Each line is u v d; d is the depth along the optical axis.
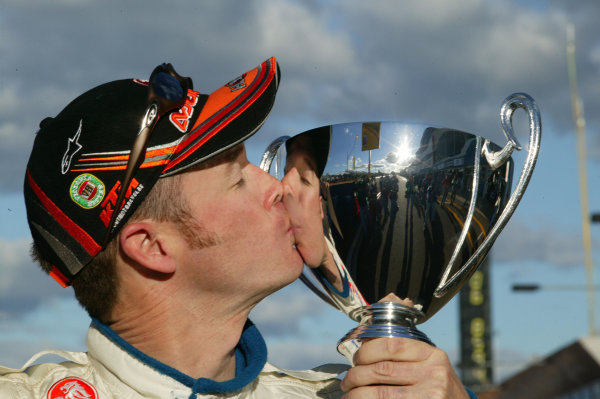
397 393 1.61
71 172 1.67
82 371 1.74
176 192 1.70
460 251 1.84
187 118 1.71
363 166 1.86
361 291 1.85
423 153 1.85
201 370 1.74
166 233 1.70
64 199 1.67
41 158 1.71
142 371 1.66
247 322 1.92
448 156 1.86
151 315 1.71
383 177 1.85
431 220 1.84
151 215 1.69
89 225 1.66
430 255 1.83
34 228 1.72
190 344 1.72
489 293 28.61
